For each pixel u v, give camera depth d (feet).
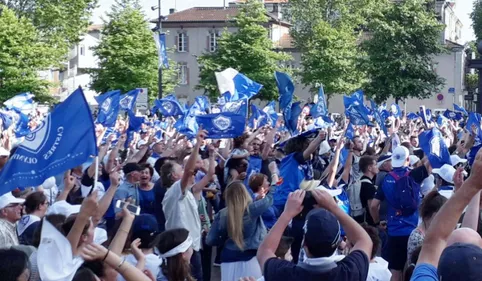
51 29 180.14
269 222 31.14
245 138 43.83
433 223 13.61
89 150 18.62
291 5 243.81
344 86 202.69
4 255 16.48
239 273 26.73
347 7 242.58
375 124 76.02
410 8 161.07
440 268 11.60
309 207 28.14
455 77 225.56
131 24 185.16
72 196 34.01
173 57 262.06
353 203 38.19
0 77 162.40
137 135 56.80
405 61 159.12
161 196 31.99
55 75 247.09
